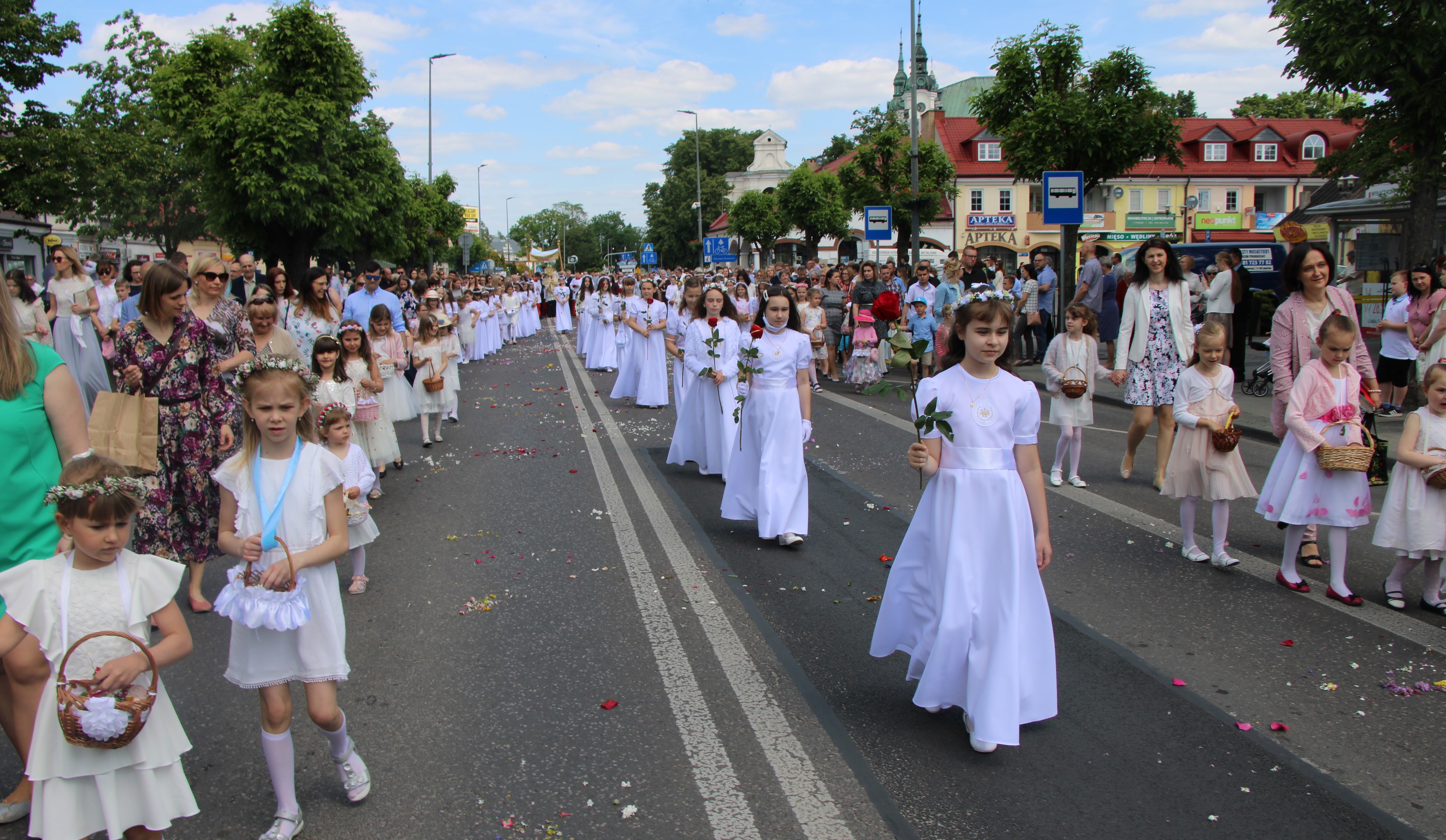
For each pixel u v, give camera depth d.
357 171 28.47
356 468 5.79
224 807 3.50
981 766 3.71
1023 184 56.59
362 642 5.06
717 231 97.31
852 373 15.89
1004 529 3.71
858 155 44.47
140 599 2.96
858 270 18.98
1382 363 11.54
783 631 5.16
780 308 6.73
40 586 2.91
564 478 9.20
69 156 27.38
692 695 4.37
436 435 11.40
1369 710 4.17
